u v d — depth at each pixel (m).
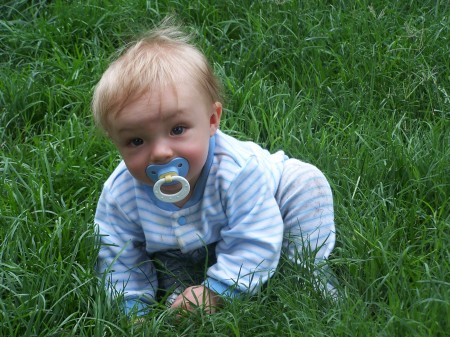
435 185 1.36
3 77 1.71
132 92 1.15
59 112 1.65
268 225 1.23
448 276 1.18
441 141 1.50
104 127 1.19
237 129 1.58
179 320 1.19
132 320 1.18
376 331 1.11
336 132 1.56
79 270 1.23
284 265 1.26
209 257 1.29
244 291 1.21
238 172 1.22
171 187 1.19
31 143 1.61
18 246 1.28
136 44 1.22
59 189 1.44
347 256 1.26
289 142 1.50
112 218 1.27
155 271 1.29
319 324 1.13
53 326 1.19
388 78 1.67
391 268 1.20
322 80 1.69
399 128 1.54
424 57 1.70
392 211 1.35
